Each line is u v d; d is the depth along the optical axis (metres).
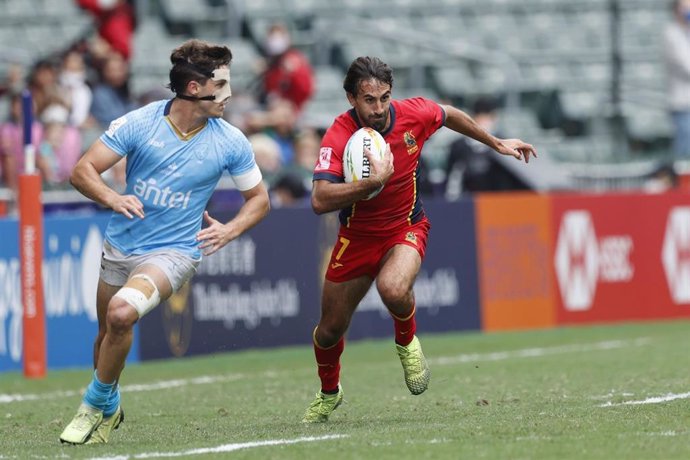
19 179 37.56
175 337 42.34
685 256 53.81
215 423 26.16
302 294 45.25
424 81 73.75
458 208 49.03
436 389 32.03
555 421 23.69
